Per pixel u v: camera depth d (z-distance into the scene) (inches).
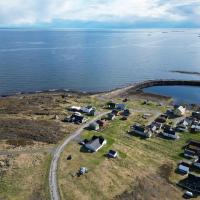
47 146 3051.2
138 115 4301.2
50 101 4916.3
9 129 3403.1
